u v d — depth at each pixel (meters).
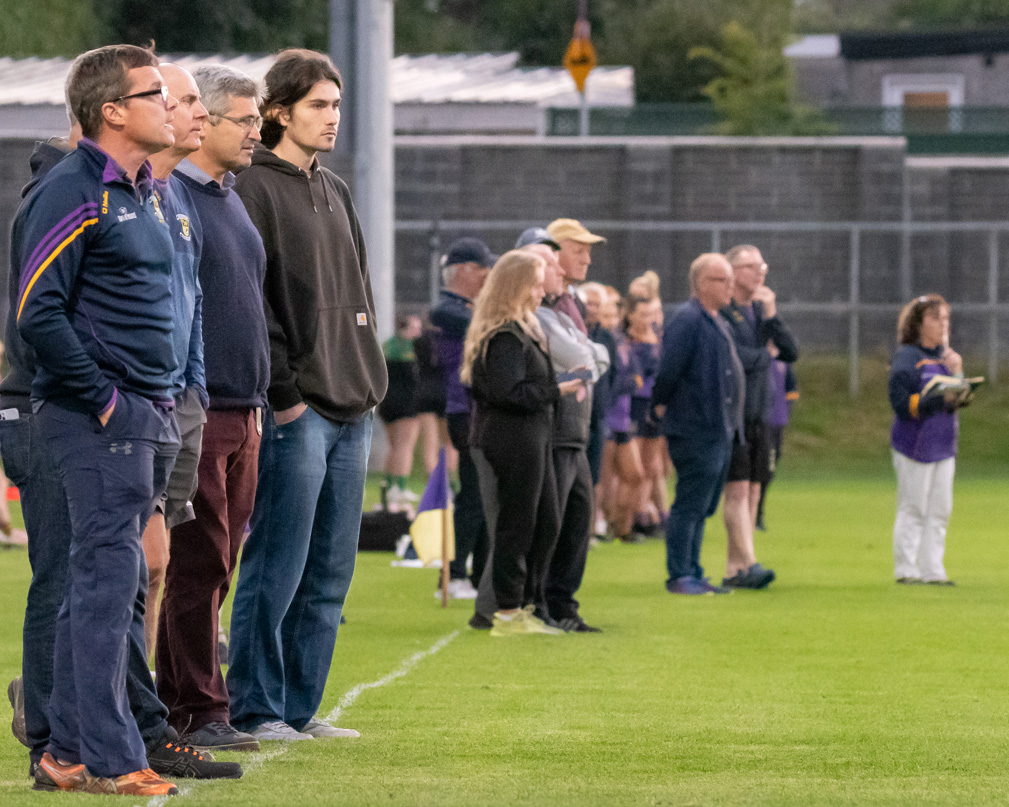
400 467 41.53
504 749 14.62
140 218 12.19
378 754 14.30
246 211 14.41
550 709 16.86
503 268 21.98
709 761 14.17
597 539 37.75
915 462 29.77
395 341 41.25
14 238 12.29
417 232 69.38
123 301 12.12
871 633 23.16
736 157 72.81
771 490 54.69
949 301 72.06
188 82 13.01
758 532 40.28
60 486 12.38
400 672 19.42
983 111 96.12
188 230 13.15
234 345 14.04
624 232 71.50
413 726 15.80
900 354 30.02
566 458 23.02
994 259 68.81
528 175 72.06
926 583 29.83
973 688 18.50
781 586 29.38
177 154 13.09
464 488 27.55
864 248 71.62
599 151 72.31
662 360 27.89
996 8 143.50
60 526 12.50
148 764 12.62
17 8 105.00
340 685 18.42
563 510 23.08
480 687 18.31
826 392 68.81
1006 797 12.77
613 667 19.92
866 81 117.69
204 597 14.23
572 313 23.41
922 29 115.19
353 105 49.03
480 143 71.81
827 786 13.13
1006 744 15.14
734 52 92.62
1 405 12.62
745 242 71.50
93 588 12.11
